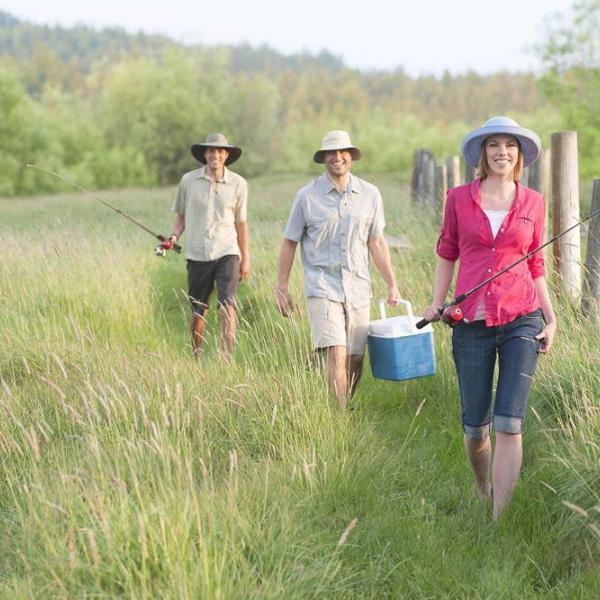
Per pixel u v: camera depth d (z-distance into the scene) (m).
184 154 101.69
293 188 55.72
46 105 107.25
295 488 6.88
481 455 7.21
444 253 7.36
